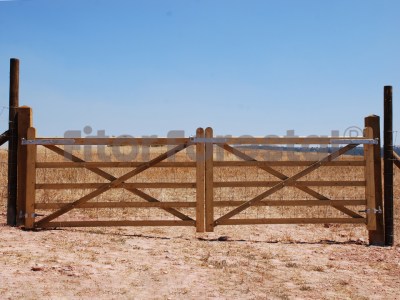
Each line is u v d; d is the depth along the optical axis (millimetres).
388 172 9883
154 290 5996
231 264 7605
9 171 10414
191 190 16547
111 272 6715
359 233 11109
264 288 6344
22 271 6441
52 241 8719
